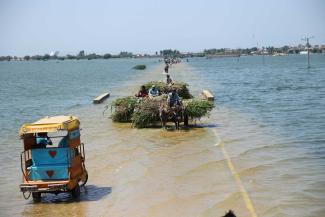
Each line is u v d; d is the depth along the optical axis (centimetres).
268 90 4238
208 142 1848
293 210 1060
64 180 1184
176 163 1529
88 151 1786
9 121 2820
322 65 10438
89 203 1185
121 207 1140
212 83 5362
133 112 2417
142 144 1867
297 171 1384
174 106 2184
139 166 1519
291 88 4378
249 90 4284
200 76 7000
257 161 1517
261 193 1188
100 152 1758
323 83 4919
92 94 4506
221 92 4128
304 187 1226
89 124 2470
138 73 8881
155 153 1694
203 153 1656
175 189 1252
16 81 7800
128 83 5897
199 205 1118
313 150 1664
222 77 6644
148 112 2256
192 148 1745
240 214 1044
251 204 1107
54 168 1183
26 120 2841
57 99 4138
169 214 1071
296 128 2144
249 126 2222
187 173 1401
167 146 1806
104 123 2483
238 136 1962
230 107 3011
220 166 1466
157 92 2691
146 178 1373
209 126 2238
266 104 3145
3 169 1593
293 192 1188
